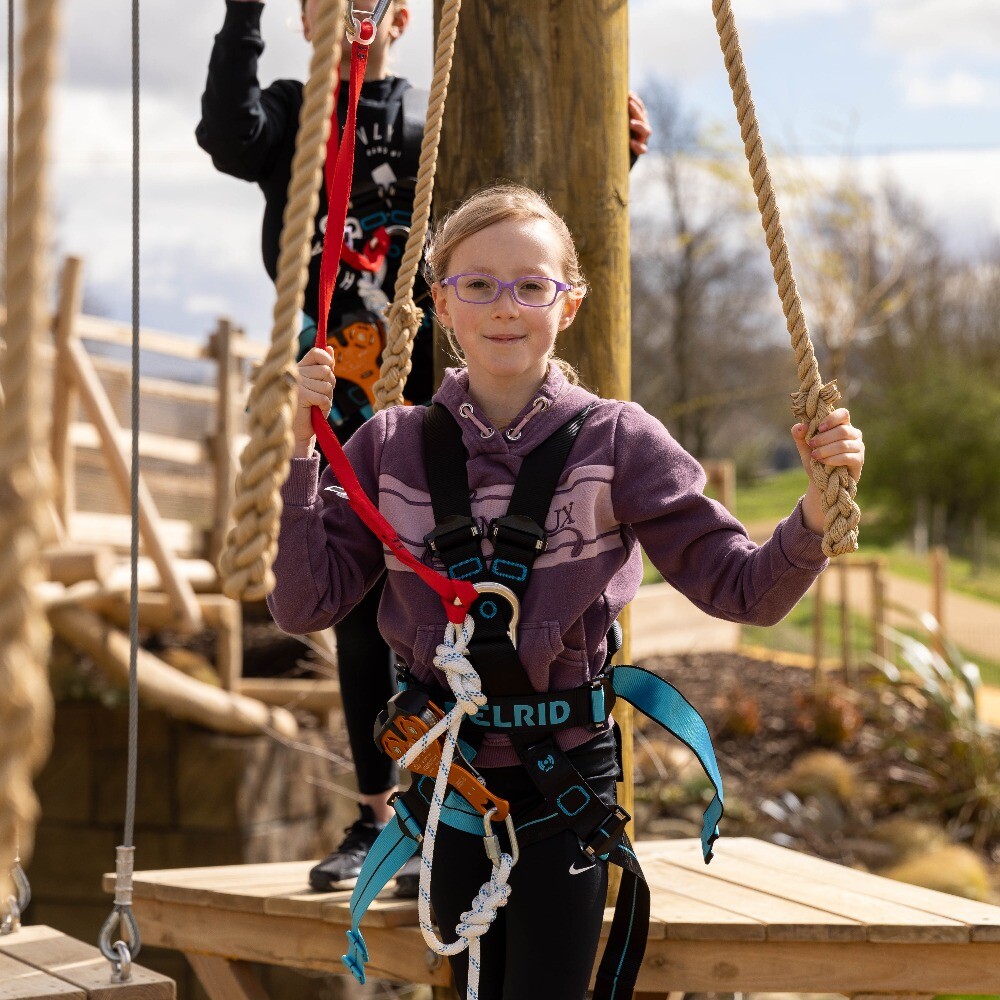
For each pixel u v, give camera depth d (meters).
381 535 1.68
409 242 2.20
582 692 1.76
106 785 7.07
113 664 6.29
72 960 1.92
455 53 2.49
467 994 1.68
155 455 7.10
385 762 2.53
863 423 28.52
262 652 7.96
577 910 1.71
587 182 2.44
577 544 1.75
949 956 2.15
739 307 28.44
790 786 8.00
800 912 2.23
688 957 2.20
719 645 11.44
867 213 14.05
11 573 0.65
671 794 7.72
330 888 2.41
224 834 6.95
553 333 1.84
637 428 1.84
